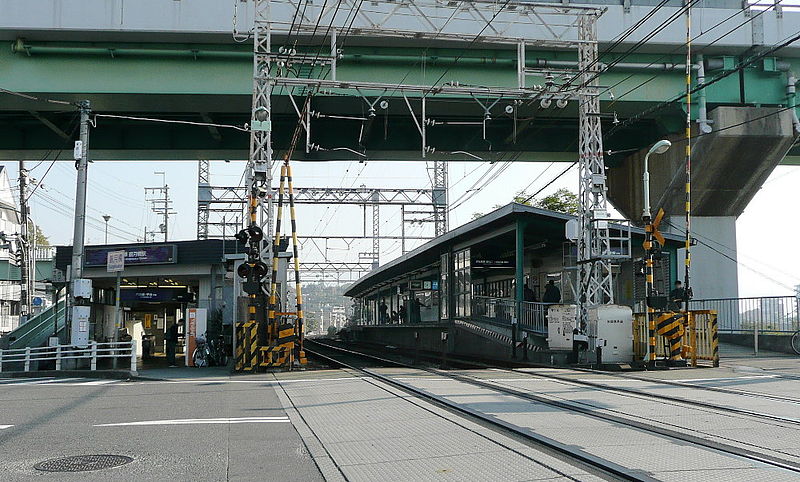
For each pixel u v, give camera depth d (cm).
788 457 736
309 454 787
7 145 3566
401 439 860
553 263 3269
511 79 3106
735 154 3362
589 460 717
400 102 3097
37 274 5488
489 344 2945
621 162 4016
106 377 2008
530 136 3581
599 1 3077
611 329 2094
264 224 2186
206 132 3634
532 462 717
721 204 3584
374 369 2059
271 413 1118
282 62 2273
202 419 1057
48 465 741
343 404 1210
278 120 3406
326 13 2502
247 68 3020
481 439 849
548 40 2355
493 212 2809
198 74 3008
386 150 3612
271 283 2134
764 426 936
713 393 1330
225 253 2747
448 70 3080
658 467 684
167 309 3822
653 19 3092
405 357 3769
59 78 2969
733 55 3309
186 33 2873
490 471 680
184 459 764
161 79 2998
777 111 3225
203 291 2830
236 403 1256
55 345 2341
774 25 3177
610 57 3192
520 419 995
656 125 3603
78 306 2212
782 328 2677
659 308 2034
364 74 3041
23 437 915
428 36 2277
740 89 3328
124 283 3091
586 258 2320
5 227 6172
